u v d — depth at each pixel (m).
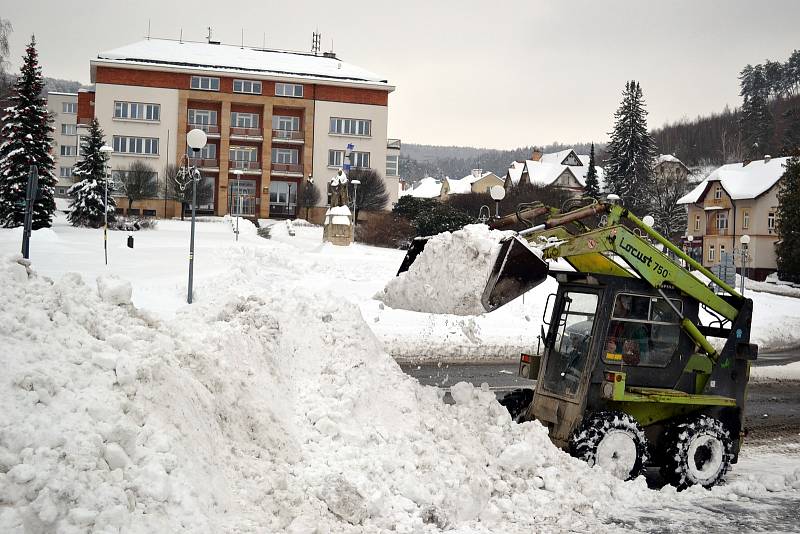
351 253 41.66
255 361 7.31
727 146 121.00
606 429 8.18
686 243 71.50
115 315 6.87
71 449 5.00
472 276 8.99
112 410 5.50
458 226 54.53
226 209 71.75
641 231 9.41
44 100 47.78
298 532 5.74
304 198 70.31
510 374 15.88
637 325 8.91
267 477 6.24
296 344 7.84
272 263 30.98
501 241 9.03
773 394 15.52
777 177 66.94
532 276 8.94
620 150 84.75
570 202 10.23
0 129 47.25
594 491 7.71
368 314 23.03
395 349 18.47
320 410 7.14
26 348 5.65
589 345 8.64
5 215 45.88
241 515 5.75
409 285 9.60
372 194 67.62
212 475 5.89
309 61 76.75
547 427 8.76
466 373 15.84
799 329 27.81
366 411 7.46
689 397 8.76
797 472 9.00
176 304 18.64
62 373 5.59
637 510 7.71
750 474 9.07
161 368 6.20
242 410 6.71
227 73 70.62
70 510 4.72
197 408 6.30
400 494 6.67
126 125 69.19
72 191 52.78
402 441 7.25
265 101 72.25
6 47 56.78
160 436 5.61
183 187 61.81
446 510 6.72
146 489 5.19
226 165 71.50
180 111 70.06
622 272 9.05
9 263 6.49
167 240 41.97
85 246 33.91
